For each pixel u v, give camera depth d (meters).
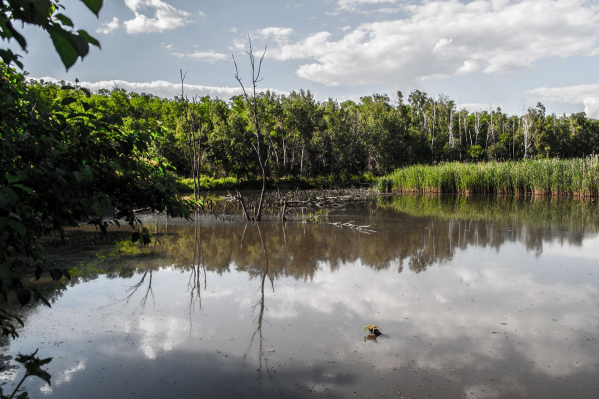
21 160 2.23
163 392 3.34
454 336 4.46
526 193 25.61
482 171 27.06
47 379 2.31
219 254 8.32
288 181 40.12
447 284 6.33
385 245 9.34
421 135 57.16
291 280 6.52
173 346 4.18
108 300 5.48
